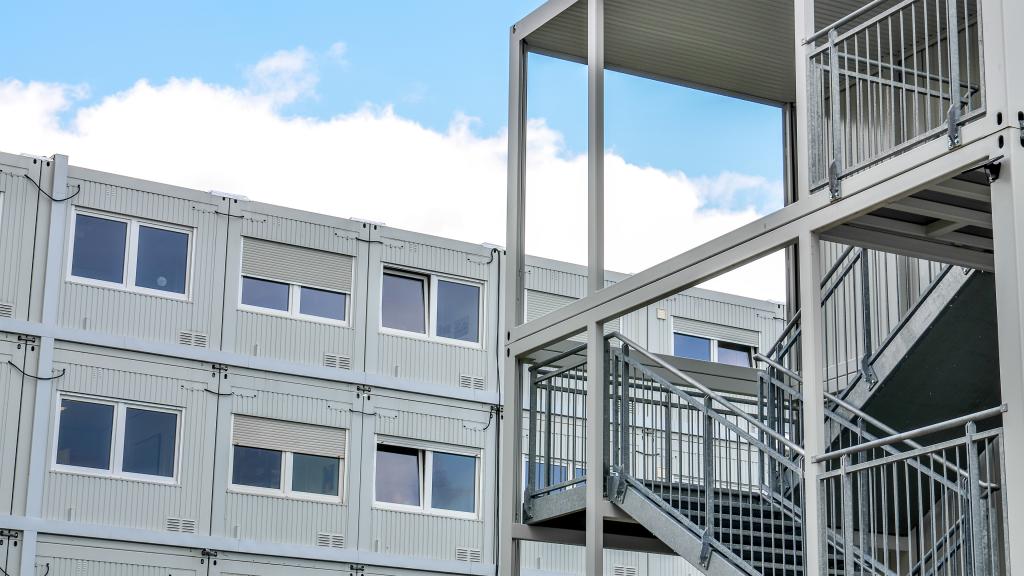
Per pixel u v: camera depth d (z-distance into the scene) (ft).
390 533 69.56
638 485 30.35
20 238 63.16
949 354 30.81
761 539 28.86
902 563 33.63
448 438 71.72
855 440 33.06
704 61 39.04
